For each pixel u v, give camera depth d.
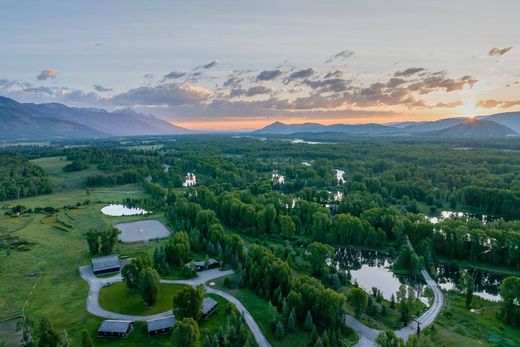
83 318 97.75
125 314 99.88
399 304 105.56
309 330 93.62
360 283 130.12
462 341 89.75
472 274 136.88
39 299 108.50
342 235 163.38
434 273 132.75
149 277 101.44
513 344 88.81
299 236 174.62
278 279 109.19
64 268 131.88
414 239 156.12
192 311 91.00
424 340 80.25
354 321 99.75
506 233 140.12
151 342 86.94
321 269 129.62
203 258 140.38
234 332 87.19
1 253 144.25
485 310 106.50
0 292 112.62
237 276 117.50
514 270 136.88
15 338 89.31
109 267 128.12
